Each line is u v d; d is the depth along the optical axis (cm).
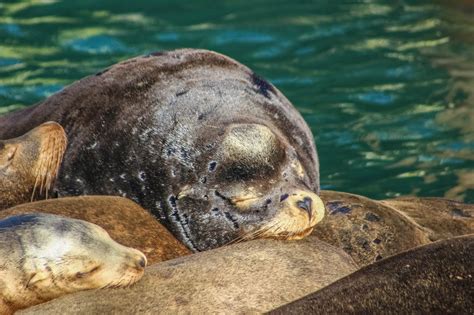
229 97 2834
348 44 4550
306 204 2534
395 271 2141
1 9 4841
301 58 4428
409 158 3691
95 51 4450
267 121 2797
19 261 2217
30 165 2828
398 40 4594
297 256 2334
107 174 2817
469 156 3691
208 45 4525
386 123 3925
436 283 2109
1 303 2217
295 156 2714
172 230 2719
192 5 4909
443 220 2894
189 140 2733
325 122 3931
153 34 4612
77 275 2238
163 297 2195
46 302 2211
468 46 4538
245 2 4959
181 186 2703
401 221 2725
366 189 3500
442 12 4853
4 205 2814
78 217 2509
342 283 2152
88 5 4897
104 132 2858
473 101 4069
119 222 2545
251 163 2634
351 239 2666
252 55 4447
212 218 2652
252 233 2580
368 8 4909
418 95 4125
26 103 4009
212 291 2211
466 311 2073
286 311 2120
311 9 4891
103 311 2166
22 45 4497
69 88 3034
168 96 2845
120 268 2242
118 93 2909
